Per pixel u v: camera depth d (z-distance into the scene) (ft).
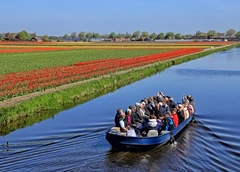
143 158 63.72
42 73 169.48
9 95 111.34
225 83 162.40
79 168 59.11
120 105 113.09
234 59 308.81
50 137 77.00
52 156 64.59
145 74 199.00
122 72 191.72
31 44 598.34
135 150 66.80
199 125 87.40
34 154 65.77
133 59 258.37
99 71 184.96
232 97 124.98
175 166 60.34
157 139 67.51
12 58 290.35
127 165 60.70
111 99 123.85
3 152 66.90
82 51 396.78
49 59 275.80
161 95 94.43
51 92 120.26
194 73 204.74
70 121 91.40
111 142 66.80
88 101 120.06
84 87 131.85
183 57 302.45
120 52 366.43
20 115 93.25
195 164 61.21
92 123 89.04
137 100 122.01
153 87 151.43
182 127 81.15
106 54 334.44
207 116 96.53
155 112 80.59
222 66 246.27
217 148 69.82
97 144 71.61
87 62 236.43
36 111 100.63
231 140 75.20
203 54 354.54
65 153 66.18
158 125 72.54
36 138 76.43
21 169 58.49
